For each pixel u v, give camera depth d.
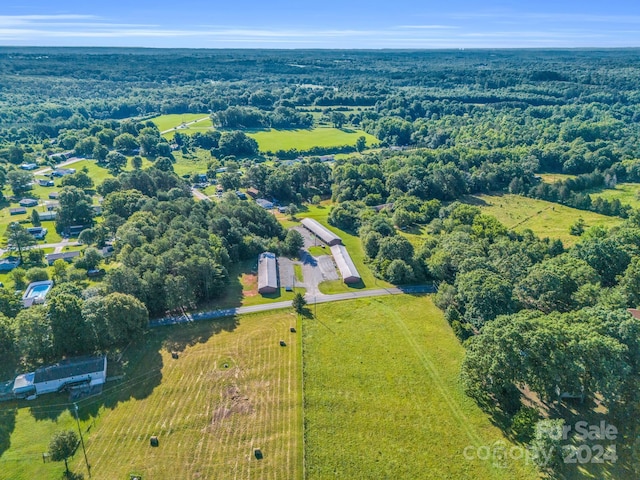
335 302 109.88
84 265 120.38
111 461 65.50
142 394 78.19
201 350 90.00
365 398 78.38
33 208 168.25
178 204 148.25
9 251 132.62
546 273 101.81
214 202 167.62
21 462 65.25
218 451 67.31
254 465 65.19
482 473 65.06
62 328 83.12
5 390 78.12
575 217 173.75
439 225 152.25
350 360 88.12
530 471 65.06
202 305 107.00
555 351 71.00
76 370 79.69
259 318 102.38
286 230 153.25
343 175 195.62
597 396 76.62
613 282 112.00
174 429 71.00
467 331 94.06
